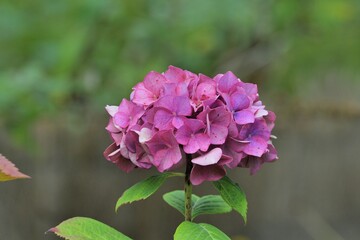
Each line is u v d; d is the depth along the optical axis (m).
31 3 4.69
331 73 4.84
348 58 4.62
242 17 4.46
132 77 4.25
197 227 1.61
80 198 4.75
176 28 4.46
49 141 4.65
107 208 4.76
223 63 4.68
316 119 5.07
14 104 3.98
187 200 1.72
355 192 5.39
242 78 4.71
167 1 4.52
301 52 4.61
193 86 1.62
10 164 1.31
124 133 1.66
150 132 1.57
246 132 1.59
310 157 5.18
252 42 4.69
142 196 1.63
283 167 5.14
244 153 1.59
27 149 4.27
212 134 1.55
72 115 4.51
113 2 4.40
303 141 5.13
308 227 5.20
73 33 4.38
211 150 1.53
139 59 4.48
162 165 1.55
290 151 5.14
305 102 4.95
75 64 4.37
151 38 4.44
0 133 4.59
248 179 5.08
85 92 4.42
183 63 4.50
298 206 5.19
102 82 4.43
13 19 4.59
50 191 4.73
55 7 4.61
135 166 1.70
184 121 1.54
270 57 4.68
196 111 1.58
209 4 4.42
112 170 4.73
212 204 1.85
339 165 5.28
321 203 5.27
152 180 1.67
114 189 4.75
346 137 5.22
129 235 4.81
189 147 1.53
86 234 1.59
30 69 4.10
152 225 4.82
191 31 4.41
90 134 4.67
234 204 1.59
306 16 4.67
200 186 4.73
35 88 4.02
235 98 1.60
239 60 4.70
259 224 5.09
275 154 1.68
